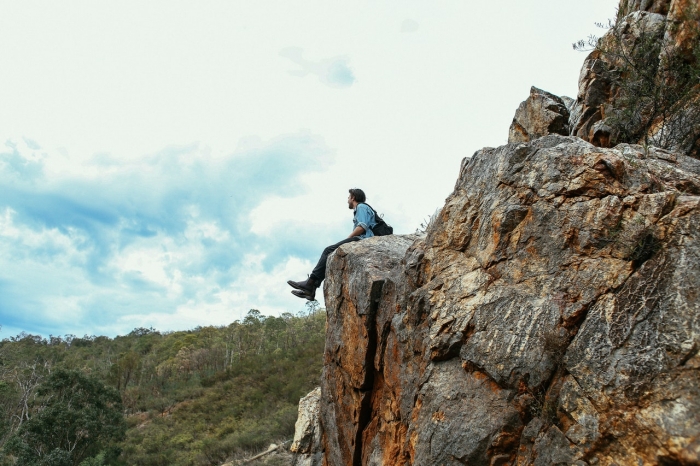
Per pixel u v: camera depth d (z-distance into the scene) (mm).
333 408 7250
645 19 7250
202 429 42469
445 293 5031
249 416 43156
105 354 86375
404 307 5711
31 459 31828
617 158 4336
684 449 2957
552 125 7949
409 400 5285
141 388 62688
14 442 32656
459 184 5664
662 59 6410
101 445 36375
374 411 6277
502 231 4715
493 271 4707
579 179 4395
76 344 95688
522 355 4121
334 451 7055
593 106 7445
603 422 3410
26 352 74562
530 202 4672
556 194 4484
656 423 3133
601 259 4039
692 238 3652
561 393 3754
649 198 3990
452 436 4305
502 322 4379
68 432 34156
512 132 8852
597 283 3945
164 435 42281
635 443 3211
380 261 6781
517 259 4566
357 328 6562
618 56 7324
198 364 68438
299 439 14352
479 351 4430
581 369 3662
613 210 4098
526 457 3883
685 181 4344
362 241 7438
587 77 7613
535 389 3992
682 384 3158
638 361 3408
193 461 33094
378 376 6254
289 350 61750
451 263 5234
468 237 5203
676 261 3629
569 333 3943
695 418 3002
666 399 3174
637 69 6848
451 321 4777
